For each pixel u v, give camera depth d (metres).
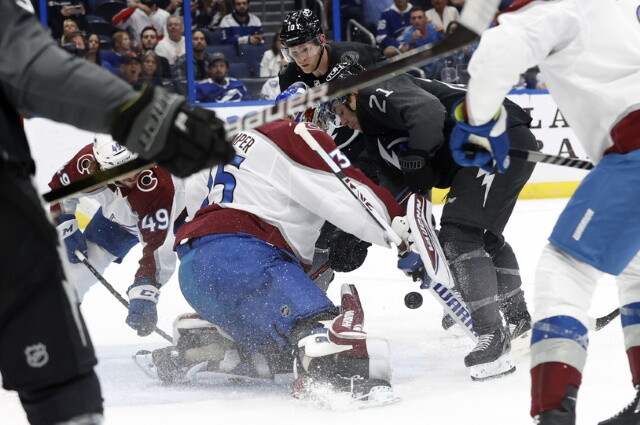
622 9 4.44
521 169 6.67
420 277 6.71
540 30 4.23
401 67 3.35
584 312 4.21
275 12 17.75
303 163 6.17
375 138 7.13
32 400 3.09
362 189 6.14
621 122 4.27
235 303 6.05
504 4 15.99
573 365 4.07
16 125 3.09
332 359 5.74
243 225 6.20
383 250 13.17
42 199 3.20
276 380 6.24
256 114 3.57
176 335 6.45
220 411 5.66
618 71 4.32
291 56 8.12
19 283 3.00
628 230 4.22
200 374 6.42
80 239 7.48
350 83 3.42
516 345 7.03
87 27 16.38
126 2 16.56
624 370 6.35
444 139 6.86
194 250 6.25
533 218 15.18
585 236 4.23
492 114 4.23
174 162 3.01
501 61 4.16
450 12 17.56
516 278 7.25
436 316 8.63
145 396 6.08
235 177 6.33
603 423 4.72
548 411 4.05
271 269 6.04
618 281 4.85
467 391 6.00
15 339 3.02
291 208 6.27
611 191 4.23
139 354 6.66
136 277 6.98
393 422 5.31
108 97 2.94
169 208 6.84
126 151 6.64
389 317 8.66
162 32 16.56
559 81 4.45
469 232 6.57
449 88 7.04
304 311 5.92
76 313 3.09
